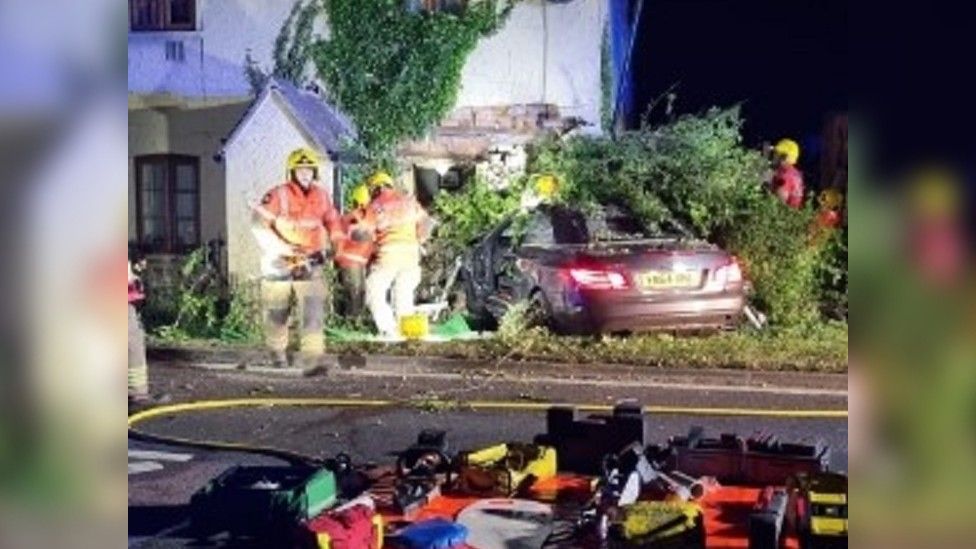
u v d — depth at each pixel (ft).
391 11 24.59
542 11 24.06
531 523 14.87
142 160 25.58
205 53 25.25
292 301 24.80
